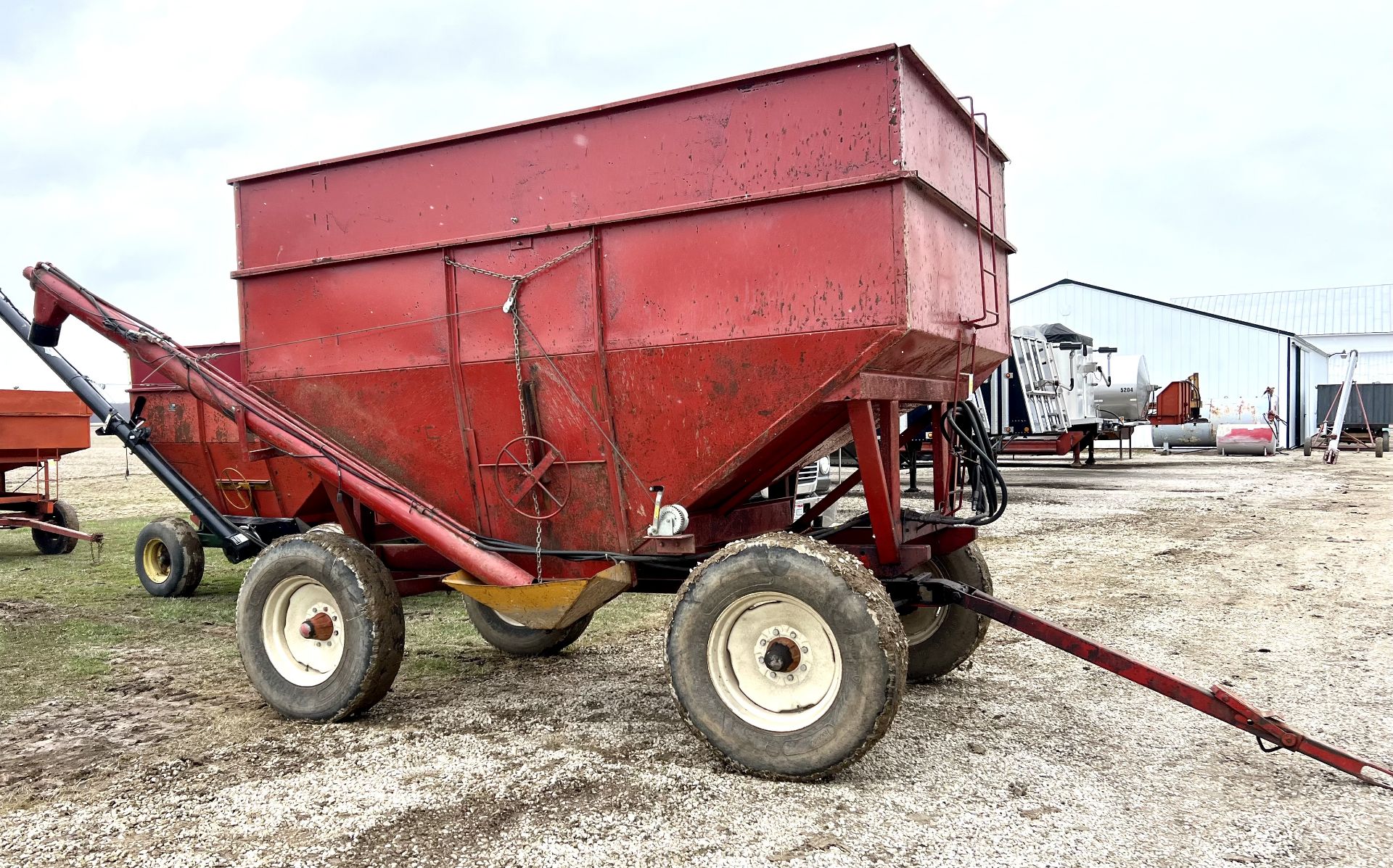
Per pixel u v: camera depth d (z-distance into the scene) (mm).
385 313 5227
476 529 5113
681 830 3492
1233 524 12734
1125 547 10828
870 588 3797
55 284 6223
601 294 4586
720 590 4027
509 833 3484
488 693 5352
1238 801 3750
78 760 4289
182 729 4738
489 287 4902
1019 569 9383
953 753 4285
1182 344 41000
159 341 5789
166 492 19078
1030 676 5570
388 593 4816
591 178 4598
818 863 3232
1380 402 40188
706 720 4070
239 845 3414
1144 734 4551
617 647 6465
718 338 4316
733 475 4398
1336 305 57844
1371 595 7922
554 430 4793
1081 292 43250
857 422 4125
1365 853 3295
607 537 4742
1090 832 3469
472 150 4918
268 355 5621
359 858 3301
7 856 3340
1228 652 6133
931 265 4242
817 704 3949
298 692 4836
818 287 4086
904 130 3943
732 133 4270
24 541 12945
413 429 5215
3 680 5664
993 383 19203
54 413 11484
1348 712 4879
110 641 6703
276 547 4980
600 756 4301
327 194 5355
